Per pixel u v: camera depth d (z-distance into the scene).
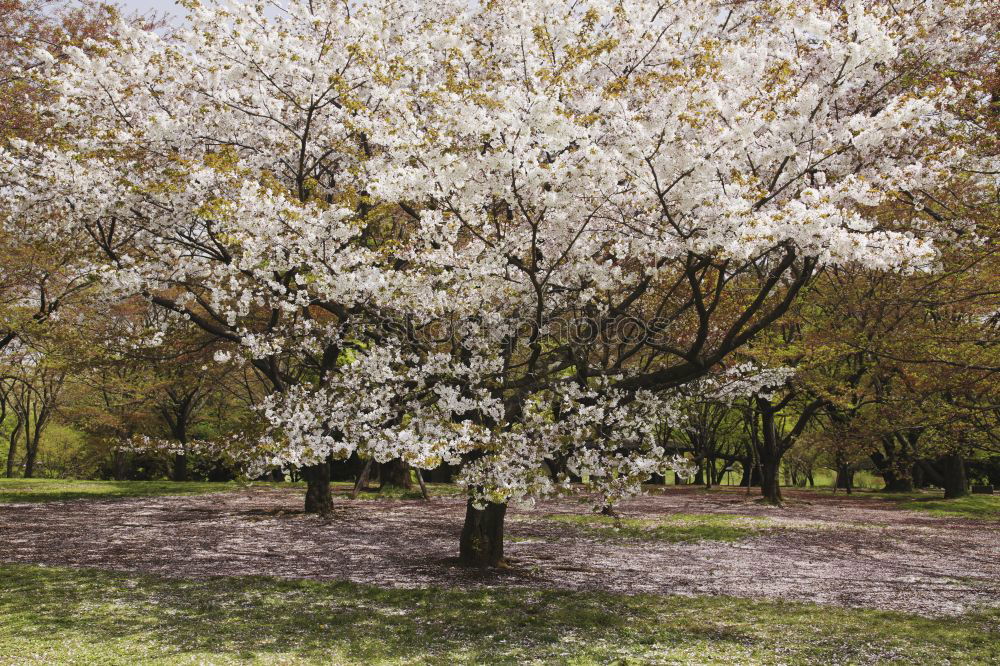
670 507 24.17
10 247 13.40
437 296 8.80
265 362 15.53
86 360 16.84
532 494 8.30
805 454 39.66
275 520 17.16
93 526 15.60
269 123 12.62
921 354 13.45
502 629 7.72
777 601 9.24
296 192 12.85
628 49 9.90
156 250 12.86
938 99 7.59
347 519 17.66
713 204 8.41
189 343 18.22
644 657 6.69
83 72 11.02
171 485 28.42
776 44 9.58
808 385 20.14
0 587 9.13
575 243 9.61
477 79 9.51
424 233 8.71
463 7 12.36
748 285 15.68
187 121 11.67
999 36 10.02
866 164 9.27
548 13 8.78
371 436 8.29
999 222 10.96
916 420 15.05
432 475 36.19
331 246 8.48
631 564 12.23
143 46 11.75
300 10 11.05
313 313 19.16
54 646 6.60
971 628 7.85
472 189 8.06
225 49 10.14
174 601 8.59
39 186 11.53
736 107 8.79
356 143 12.22
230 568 10.87
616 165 8.17
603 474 8.31
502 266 8.74
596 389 9.30
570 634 7.54
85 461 38.81
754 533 16.52
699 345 9.16
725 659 6.64
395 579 10.28
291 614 8.15
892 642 7.27
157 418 34.50
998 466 38.34
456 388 8.73
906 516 21.56
